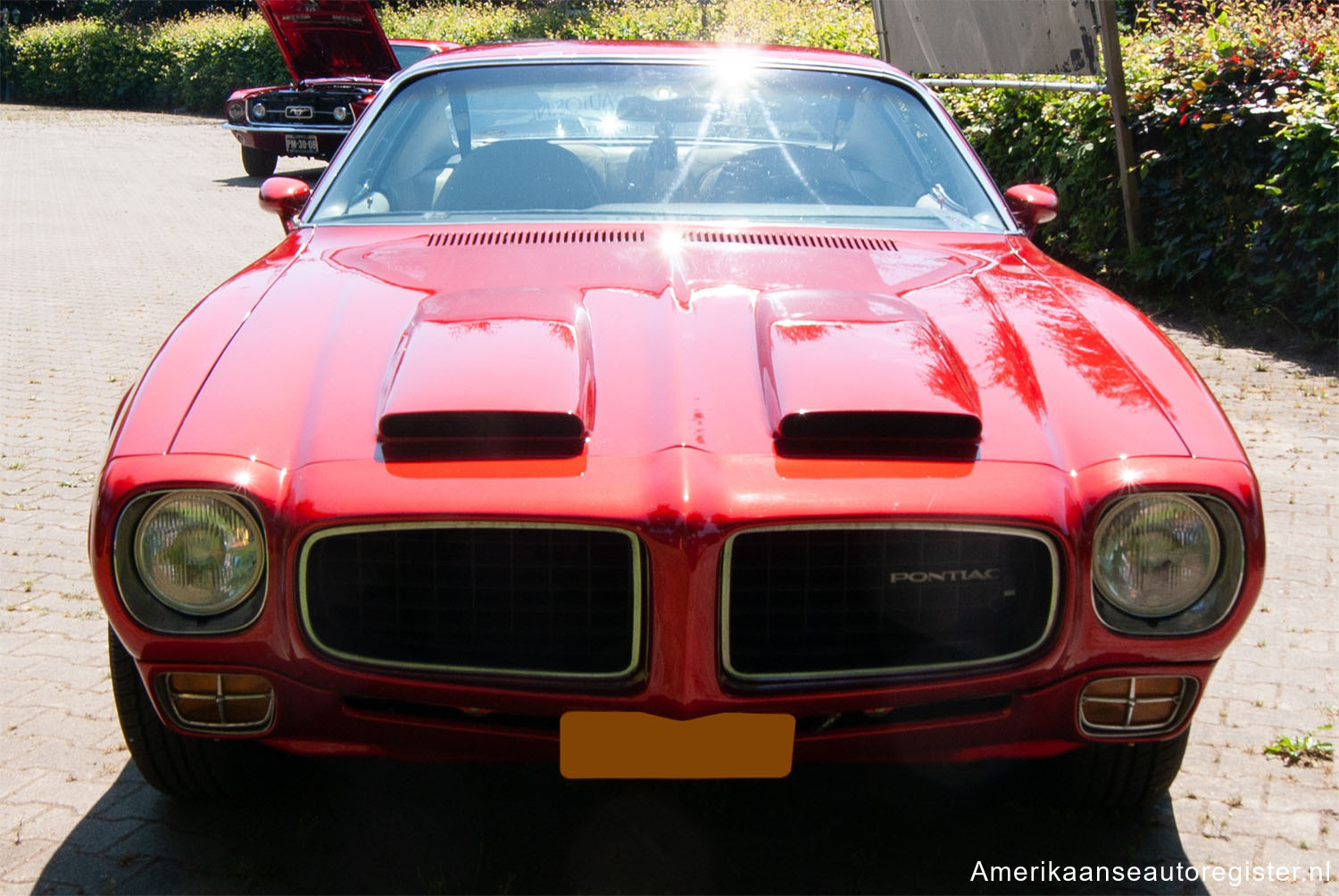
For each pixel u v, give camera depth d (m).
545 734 2.01
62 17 31.16
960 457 1.97
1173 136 7.02
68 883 2.24
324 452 1.97
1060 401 2.12
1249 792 2.61
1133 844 2.43
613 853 2.37
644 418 2.02
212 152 17.89
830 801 2.57
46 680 3.02
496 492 1.89
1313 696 3.03
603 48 3.46
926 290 2.55
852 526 1.89
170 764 2.31
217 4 28.91
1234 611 1.97
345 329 2.30
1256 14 7.05
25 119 23.11
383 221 3.00
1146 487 1.93
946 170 3.22
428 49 13.98
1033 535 1.92
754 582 1.95
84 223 11.19
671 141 3.17
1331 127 5.94
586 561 1.93
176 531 1.92
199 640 1.95
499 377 2.05
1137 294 7.38
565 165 3.12
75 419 5.29
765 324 2.28
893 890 2.28
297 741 2.06
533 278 2.54
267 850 2.36
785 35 12.61
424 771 2.65
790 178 3.11
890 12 9.57
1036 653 1.97
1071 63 7.35
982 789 2.61
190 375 2.15
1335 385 5.74
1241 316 6.75
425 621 1.99
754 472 1.91
